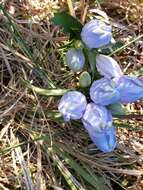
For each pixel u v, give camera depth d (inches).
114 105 6.0
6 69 7.0
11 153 6.4
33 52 7.1
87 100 6.2
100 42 5.8
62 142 6.6
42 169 6.4
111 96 5.7
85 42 5.9
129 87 5.9
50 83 6.6
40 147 6.5
